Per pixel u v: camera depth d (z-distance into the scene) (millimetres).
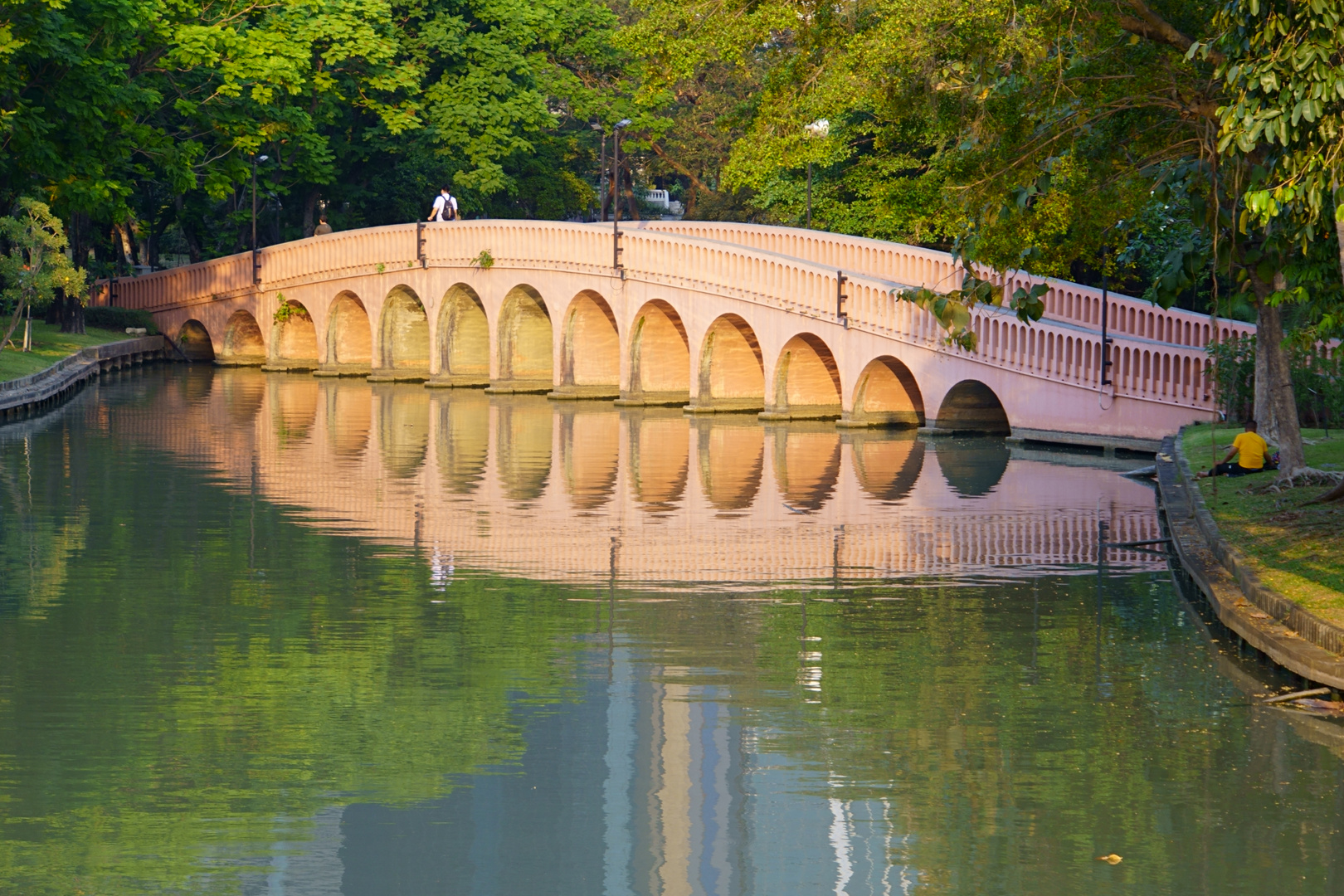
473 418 49562
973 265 42500
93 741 15023
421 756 14703
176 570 23281
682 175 95750
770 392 49812
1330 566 19266
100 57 53000
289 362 71625
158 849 12492
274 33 62844
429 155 75938
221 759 14570
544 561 24234
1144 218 31844
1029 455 39375
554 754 14805
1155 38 20516
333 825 13070
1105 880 11922
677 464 37406
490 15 75000
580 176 94375
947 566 23953
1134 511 29609
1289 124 16203
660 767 14406
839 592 21922
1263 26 16156
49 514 28516
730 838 12766
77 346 65125
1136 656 18203
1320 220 18391
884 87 22000
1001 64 21219
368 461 37312
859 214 53906
